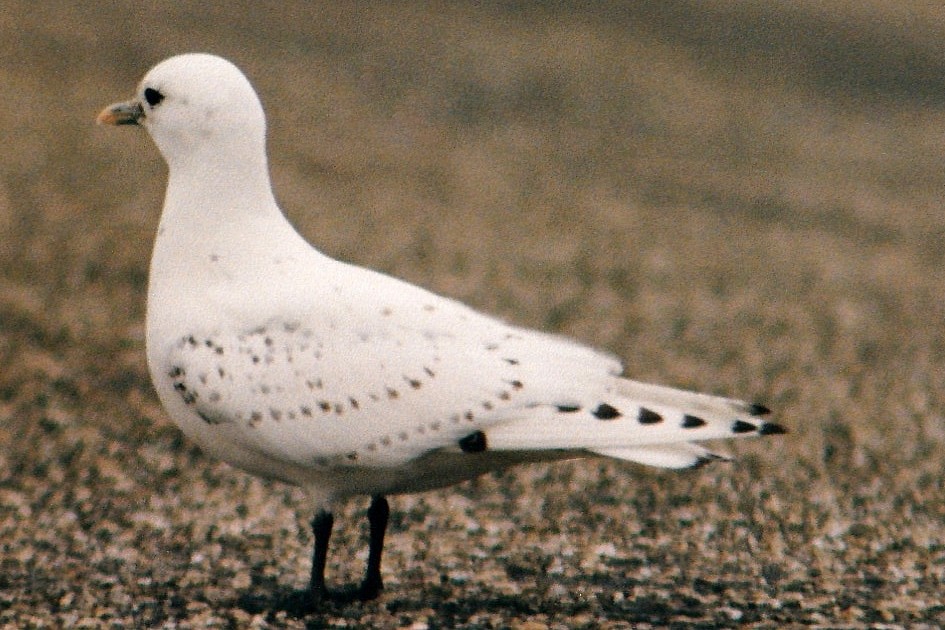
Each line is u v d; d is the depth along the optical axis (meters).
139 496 11.27
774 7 41.22
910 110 32.34
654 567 9.88
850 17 40.88
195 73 8.77
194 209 8.77
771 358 16.12
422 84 29.64
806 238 22.23
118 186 21.22
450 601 9.04
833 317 18.03
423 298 8.51
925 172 27.33
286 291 8.54
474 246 19.88
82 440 12.52
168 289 8.76
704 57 35.19
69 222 19.27
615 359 8.39
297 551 10.13
